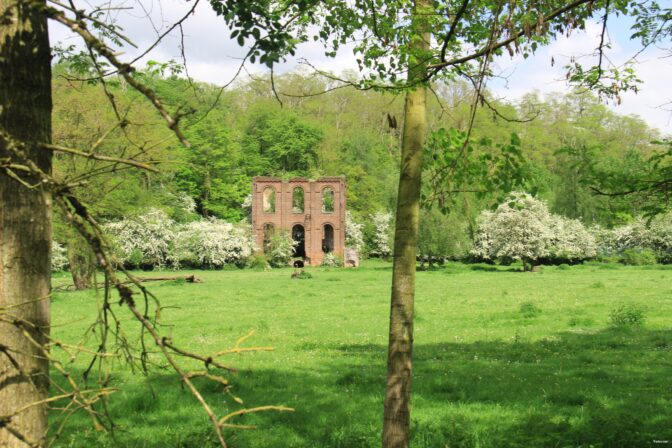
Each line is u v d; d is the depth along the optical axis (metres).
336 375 13.69
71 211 3.04
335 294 35.59
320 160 92.06
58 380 12.34
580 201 68.00
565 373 13.49
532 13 5.69
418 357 16.19
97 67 3.14
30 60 3.70
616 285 37.88
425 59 5.89
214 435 8.25
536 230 57.06
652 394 11.34
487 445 8.45
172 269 66.25
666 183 6.35
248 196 82.38
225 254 66.69
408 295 6.57
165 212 62.38
